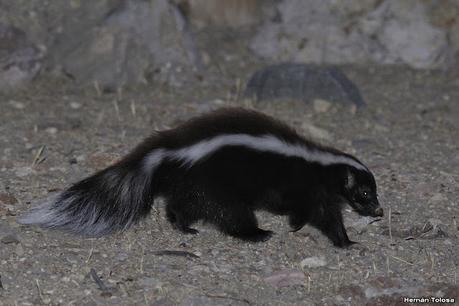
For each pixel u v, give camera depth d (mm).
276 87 14336
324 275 8430
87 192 8969
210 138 9023
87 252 8531
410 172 11297
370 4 16906
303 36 16891
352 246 9125
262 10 17719
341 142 12492
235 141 9055
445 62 16766
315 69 14383
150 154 9031
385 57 16844
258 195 9281
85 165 10867
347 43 16844
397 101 14711
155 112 13344
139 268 8273
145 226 9273
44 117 12703
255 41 17000
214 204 9094
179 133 9164
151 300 7695
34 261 8250
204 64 15961
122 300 7684
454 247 9211
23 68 14109
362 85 15484
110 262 8359
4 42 14109
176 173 9031
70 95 13898
